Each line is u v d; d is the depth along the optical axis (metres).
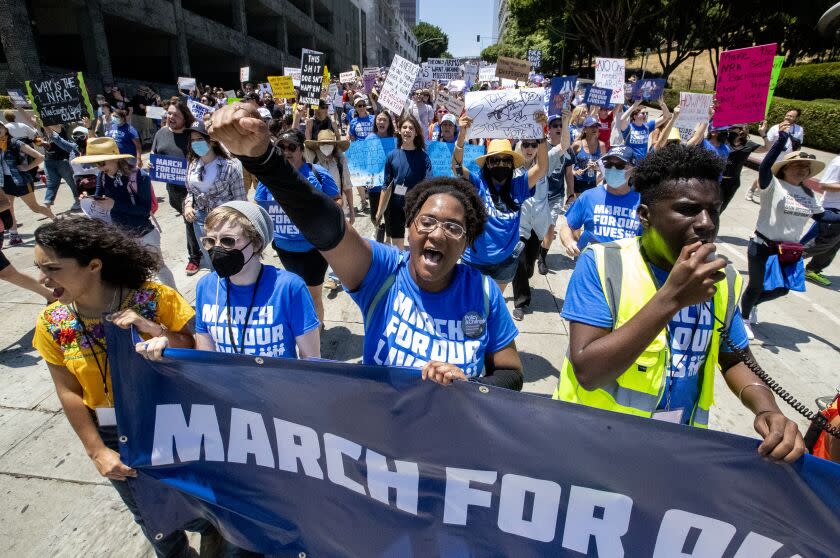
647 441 1.40
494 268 4.00
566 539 1.56
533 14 33.94
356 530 1.75
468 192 1.76
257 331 2.19
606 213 3.85
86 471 2.95
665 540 1.48
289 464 1.75
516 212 3.89
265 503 1.81
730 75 4.85
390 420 1.60
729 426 3.51
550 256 7.02
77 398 1.90
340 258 1.59
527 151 4.60
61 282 1.72
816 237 5.75
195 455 1.80
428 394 1.54
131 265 1.86
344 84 21.47
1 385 3.79
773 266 4.39
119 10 20.50
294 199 1.34
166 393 1.74
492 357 1.88
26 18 16.12
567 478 1.50
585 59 50.16
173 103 5.79
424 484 1.64
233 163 4.66
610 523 1.51
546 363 4.27
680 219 1.39
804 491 1.33
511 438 1.51
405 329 1.72
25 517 2.63
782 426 1.32
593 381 1.39
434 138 10.64
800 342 4.74
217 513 1.85
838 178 5.57
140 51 26.66
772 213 4.34
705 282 1.17
